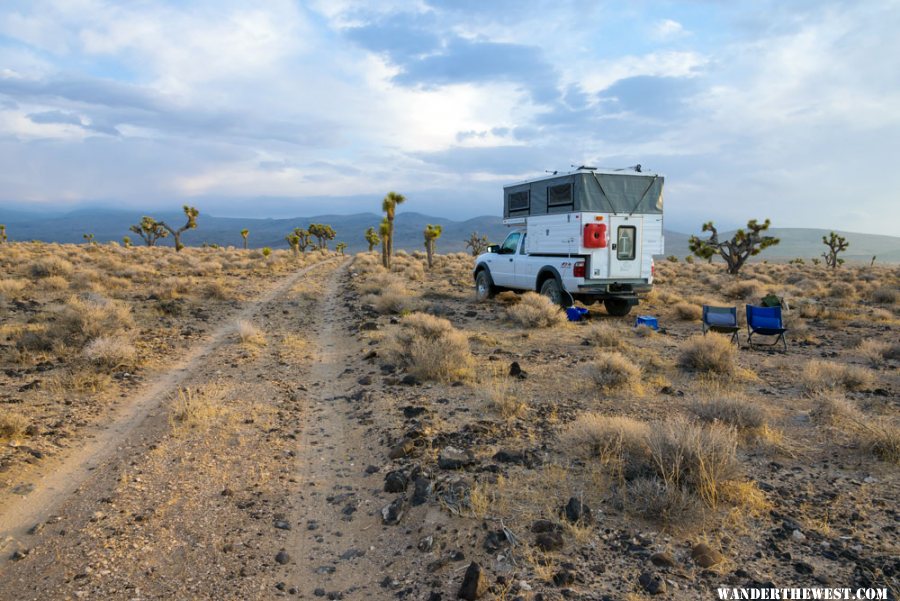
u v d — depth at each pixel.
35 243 41.06
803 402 7.35
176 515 4.66
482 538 4.09
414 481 5.14
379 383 8.81
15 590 3.62
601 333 11.56
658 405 7.27
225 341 12.43
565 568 3.67
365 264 38.47
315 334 13.98
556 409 7.15
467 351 9.93
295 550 4.19
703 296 20.61
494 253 19.42
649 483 4.43
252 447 6.23
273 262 38.31
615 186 14.69
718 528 4.12
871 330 13.50
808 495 4.62
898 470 5.08
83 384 8.37
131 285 21.44
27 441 6.12
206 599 3.56
